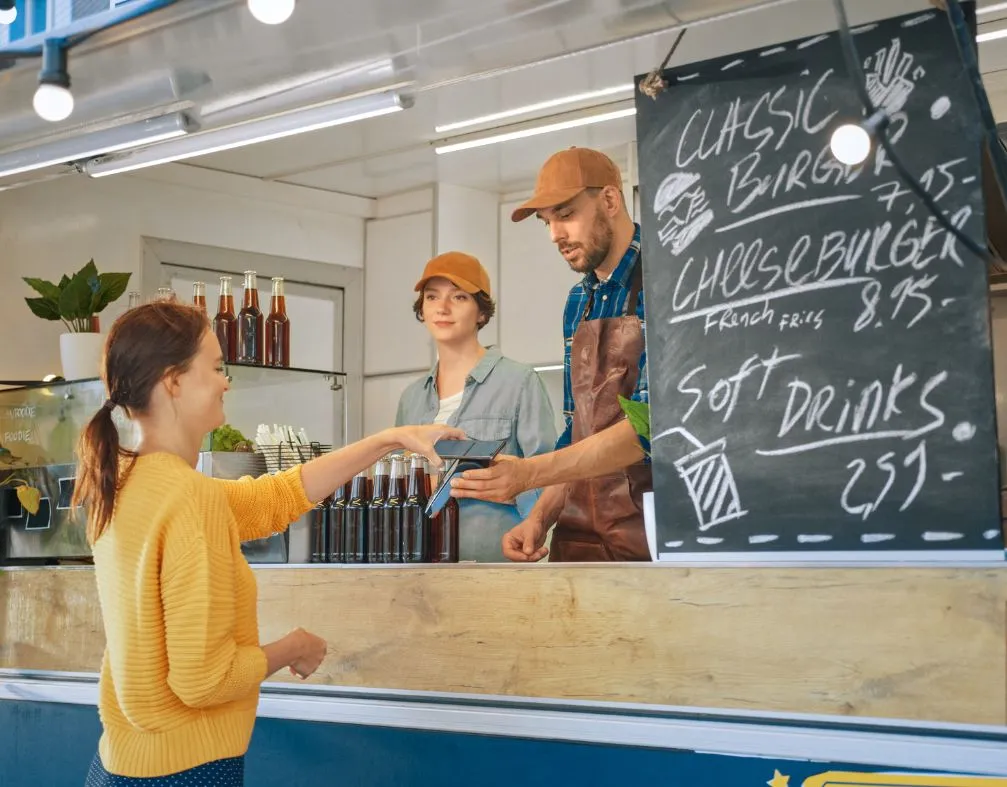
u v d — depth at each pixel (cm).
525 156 488
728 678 189
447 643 221
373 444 226
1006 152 210
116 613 179
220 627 175
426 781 224
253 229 508
